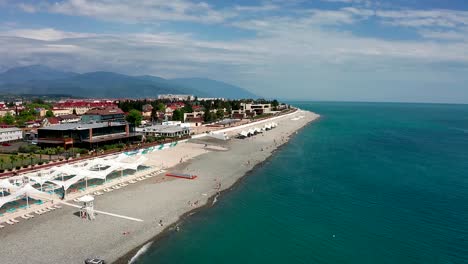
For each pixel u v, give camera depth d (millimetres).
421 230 64000
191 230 60812
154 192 78875
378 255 54844
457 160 126250
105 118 173750
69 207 67188
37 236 54469
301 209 73125
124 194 76500
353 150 144125
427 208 75125
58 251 50219
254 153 131875
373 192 85688
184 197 76500
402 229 64250
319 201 78250
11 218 60906
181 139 152250
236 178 94625
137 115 181875
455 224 66750
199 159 116375
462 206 76500
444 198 81875
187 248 54625
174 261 50719
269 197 80062
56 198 71812
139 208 68375
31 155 101375
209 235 59438
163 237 57375
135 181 87188
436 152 142250
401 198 81500
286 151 139125
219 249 54938
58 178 86625
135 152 119062
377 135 197375
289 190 85750
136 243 54375
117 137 131125
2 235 54438
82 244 52688
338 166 113250
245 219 66875
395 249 56750
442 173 106062
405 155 134875
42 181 75438
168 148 134125
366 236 61250
